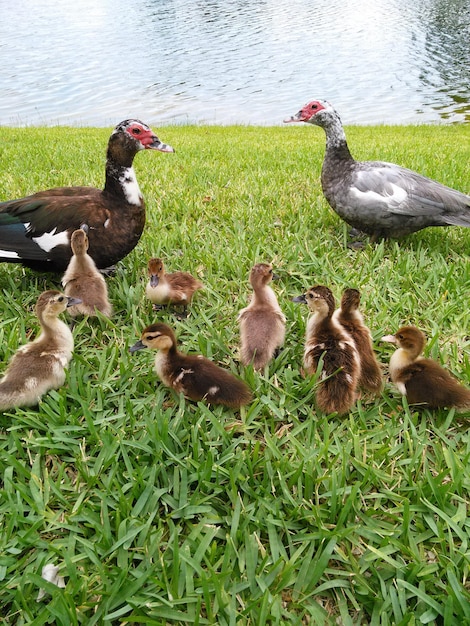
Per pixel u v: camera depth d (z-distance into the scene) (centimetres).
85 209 114
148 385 92
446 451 79
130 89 666
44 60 865
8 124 491
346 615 63
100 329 108
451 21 1219
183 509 73
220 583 64
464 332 107
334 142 150
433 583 65
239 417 88
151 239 143
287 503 74
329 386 86
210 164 232
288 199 177
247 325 99
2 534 69
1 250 111
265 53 932
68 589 63
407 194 141
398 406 90
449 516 73
